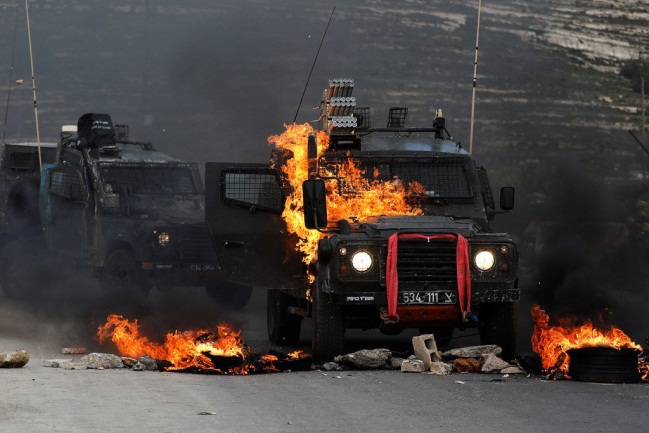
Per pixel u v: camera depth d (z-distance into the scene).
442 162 30.58
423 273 26.36
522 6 146.12
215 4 137.12
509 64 127.88
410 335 35.94
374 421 18.38
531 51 130.50
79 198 42.97
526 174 80.12
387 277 26.16
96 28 132.12
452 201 30.09
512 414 19.19
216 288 42.44
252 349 31.84
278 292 32.34
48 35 130.00
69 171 43.72
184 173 44.81
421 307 26.27
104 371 25.11
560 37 135.88
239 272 29.33
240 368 25.31
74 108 117.94
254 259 29.31
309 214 26.59
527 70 125.44
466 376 24.91
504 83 122.31
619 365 23.61
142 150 45.66
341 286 26.28
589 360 23.81
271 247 29.30
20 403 19.81
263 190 29.44
